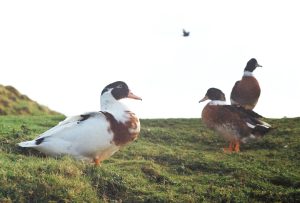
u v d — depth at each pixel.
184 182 11.65
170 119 19.41
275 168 13.27
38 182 9.72
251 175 12.43
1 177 9.67
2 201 9.12
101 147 11.25
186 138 16.81
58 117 19.06
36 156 12.38
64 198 9.52
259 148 16.02
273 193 11.30
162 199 10.30
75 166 10.59
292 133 17.34
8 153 12.34
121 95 11.84
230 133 15.19
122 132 11.30
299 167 13.65
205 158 13.73
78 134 11.12
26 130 14.89
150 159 13.62
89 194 9.88
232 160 13.91
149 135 16.64
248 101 17.73
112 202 9.98
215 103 15.34
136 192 10.46
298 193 11.27
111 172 10.87
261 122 15.19
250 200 11.00
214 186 11.45
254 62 17.83
